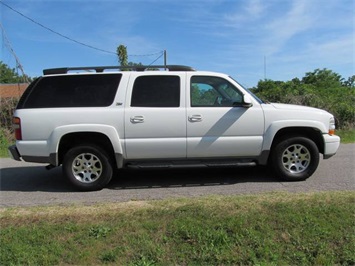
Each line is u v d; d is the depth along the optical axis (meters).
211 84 6.44
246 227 4.19
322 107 14.42
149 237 4.08
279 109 6.44
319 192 5.53
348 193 5.36
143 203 5.16
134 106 6.23
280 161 6.50
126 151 6.22
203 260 3.73
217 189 6.16
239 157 6.46
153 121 6.19
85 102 6.23
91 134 6.26
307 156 6.55
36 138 6.16
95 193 6.16
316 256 3.80
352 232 4.12
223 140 6.32
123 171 7.69
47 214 4.80
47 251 3.86
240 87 6.49
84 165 6.33
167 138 6.24
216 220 4.35
